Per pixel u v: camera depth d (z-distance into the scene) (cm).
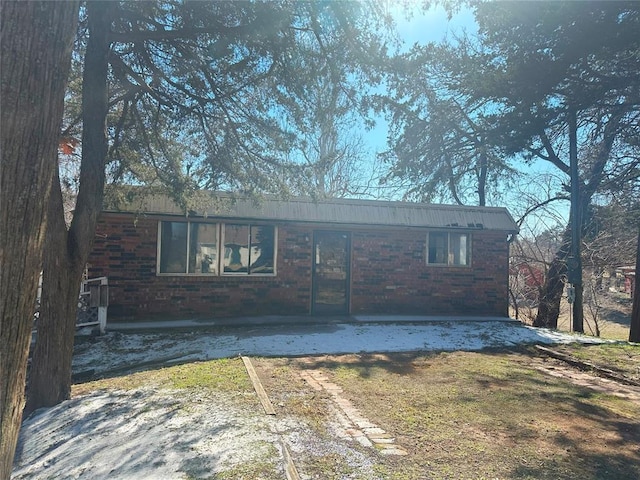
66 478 328
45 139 190
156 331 880
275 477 296
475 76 742
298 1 554
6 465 180
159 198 968
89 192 524
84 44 624
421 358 718
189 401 461
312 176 788
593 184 1379
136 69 708
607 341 914
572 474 324
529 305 1652
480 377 608
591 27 575
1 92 175
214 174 792
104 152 538
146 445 361
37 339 513
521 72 640
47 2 188
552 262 1516
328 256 1091
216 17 596
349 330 923
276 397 479
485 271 1171
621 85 634
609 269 1739
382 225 1085
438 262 1151
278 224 1048
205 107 728
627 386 590
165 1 589
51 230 505
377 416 434
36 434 429
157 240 972
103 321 850
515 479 312
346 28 573
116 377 606
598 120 1018
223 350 736
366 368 640
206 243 1011
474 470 323
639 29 553
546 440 391
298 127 720
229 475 299
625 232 1491
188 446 349
